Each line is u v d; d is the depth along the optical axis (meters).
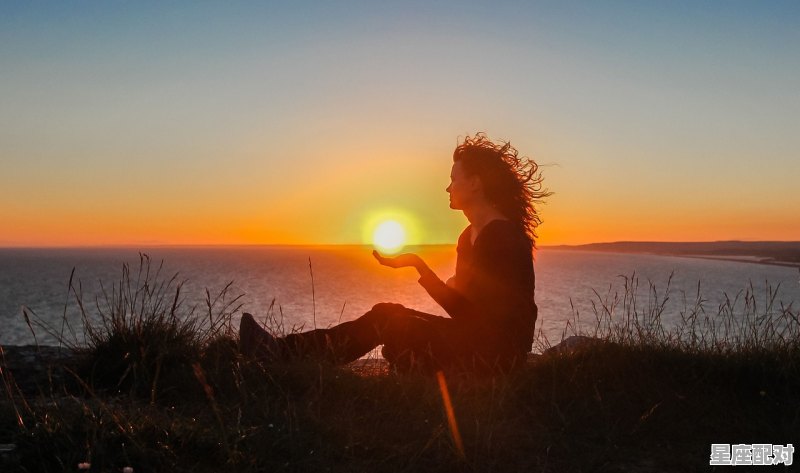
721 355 4.92
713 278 107.50
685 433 4.03
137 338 4.66
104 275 120.62
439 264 159.50
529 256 4.58
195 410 3.87
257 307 49.81
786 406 4.36
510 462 3.53
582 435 3.96
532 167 4.82
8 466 2.91
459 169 4.73
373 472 3.27
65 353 5.23
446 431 3.64
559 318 32.44
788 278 104.38
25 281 104.56
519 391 4.46
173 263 187.62
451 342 4.61
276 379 4.31
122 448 3.07
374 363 5.71
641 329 5.23
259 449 3.26
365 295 74.69
